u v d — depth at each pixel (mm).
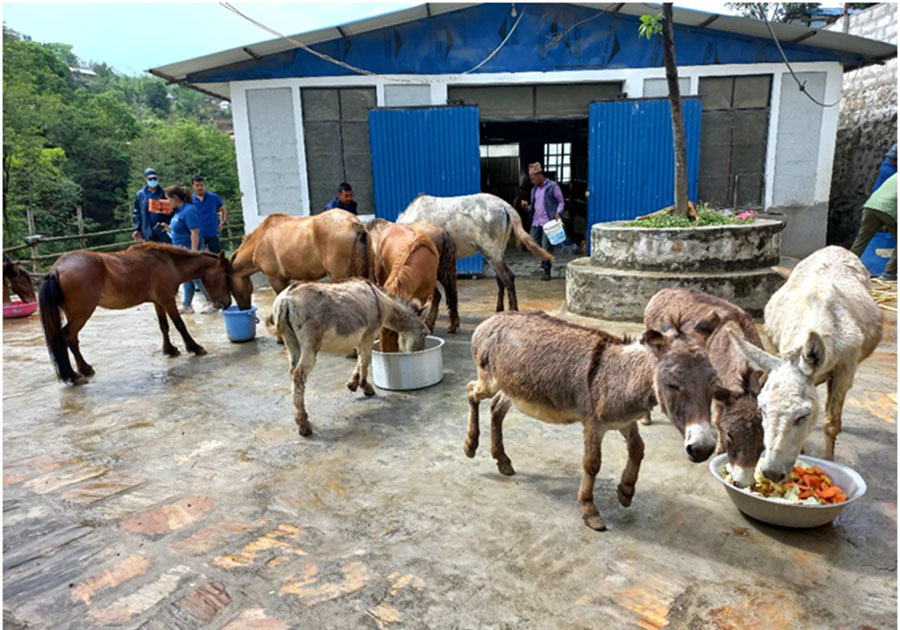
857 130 11266
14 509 3119
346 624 2225
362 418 4270
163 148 34969
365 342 4492
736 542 2670
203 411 4496
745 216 6902
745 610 2240
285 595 2398
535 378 2881
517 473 3395
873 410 4043
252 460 3648
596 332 2840
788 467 2395
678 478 3271
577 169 13516
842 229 11773
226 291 6480
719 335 3109
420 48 9281
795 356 2463
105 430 4172
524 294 8469
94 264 5305
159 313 6012
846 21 12406
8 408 4637
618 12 9062
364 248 5781
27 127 24656
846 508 2918
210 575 2541
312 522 2945
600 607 2281
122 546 2773
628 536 2744
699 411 2230
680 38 9148
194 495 3236
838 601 2275
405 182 9453
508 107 9828
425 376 4820
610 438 3830
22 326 7801
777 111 9289
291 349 4105
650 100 9062
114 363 5844
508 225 6812
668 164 9250
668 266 6129
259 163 9570
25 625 2258
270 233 6332
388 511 3023
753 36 9016
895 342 5504
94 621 2275
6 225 22828
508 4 9125
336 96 9383
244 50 8648
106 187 34219
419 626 2205
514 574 2494
